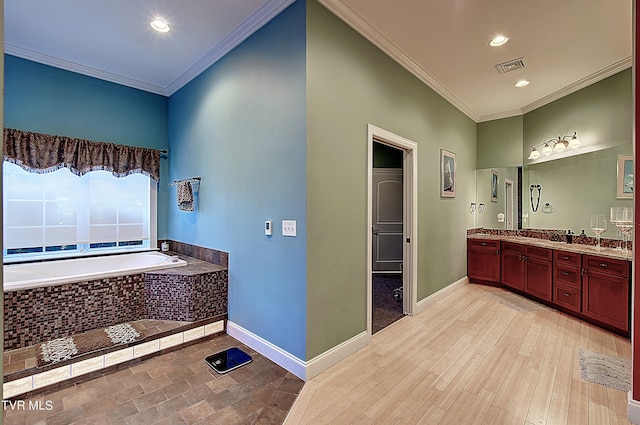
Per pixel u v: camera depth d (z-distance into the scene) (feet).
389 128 10.28
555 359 8.39
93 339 8.32
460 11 8.33
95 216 12.23
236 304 9.91
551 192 14.51
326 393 6.95
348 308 8.74
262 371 7.86
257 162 8.98
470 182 16.72
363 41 9.15
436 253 13.38
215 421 6.07
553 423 6.01
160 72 12.16
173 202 13.75
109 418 6.14
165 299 9.68
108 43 10.07
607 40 9.72
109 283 9.22
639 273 6.07
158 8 8.31
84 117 12.00
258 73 8.91
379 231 19.56
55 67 11.33
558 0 7.89
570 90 13.29
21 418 6.12
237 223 9.83
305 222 7.54
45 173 11.02
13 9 8.36
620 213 11.16
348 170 8.71
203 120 11.57
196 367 8.05
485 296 14.14
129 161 12.91
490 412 6.33
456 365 8.11
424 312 12.07
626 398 6.73
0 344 2.10
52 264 11.00
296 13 7.69
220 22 8.94
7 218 10.43
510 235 16.37
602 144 12.14
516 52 10.46
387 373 7.75
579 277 11.25
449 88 13.38
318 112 7.77
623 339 9.62
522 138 16.03
